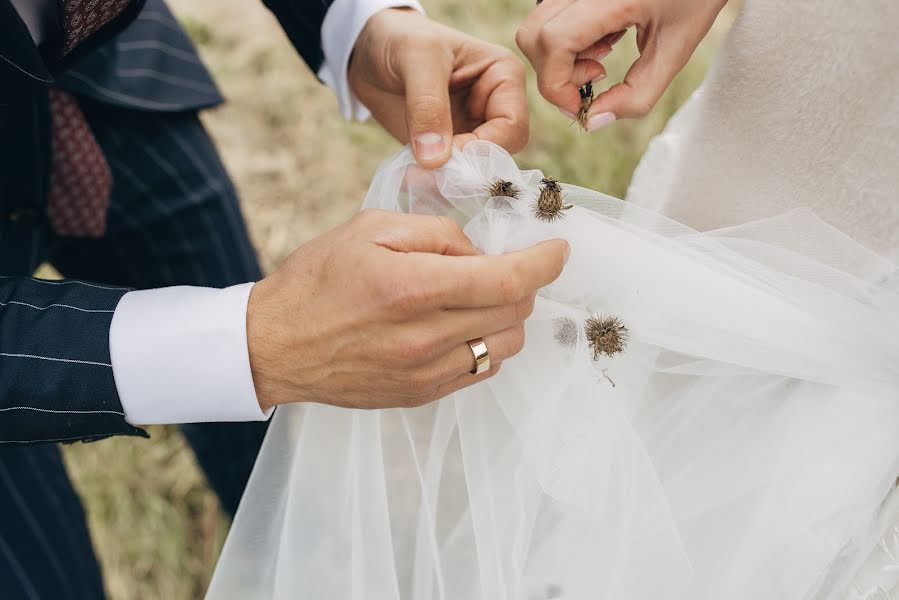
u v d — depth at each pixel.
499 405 1.18
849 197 0.95
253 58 3.13
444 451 1.22
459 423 1.19
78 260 1.91
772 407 1.12
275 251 2.80
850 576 1.07
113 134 1.77
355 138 2.96
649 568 1.10
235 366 1.06
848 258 0.98
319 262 1.01
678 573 1.09
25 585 1.39
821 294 1.00
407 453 1.26
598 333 1.06
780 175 1.01
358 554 1.17
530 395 1.12
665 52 1.04
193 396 1.09
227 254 1.92
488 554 1.14
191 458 2.38
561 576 1.17
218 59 3.14
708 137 1.08
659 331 1.07
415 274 0.93
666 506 1.08
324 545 1.21
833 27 0.87
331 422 1.21
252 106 3.05
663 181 1.43
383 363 1.01
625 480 1.09
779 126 0.97
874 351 0.99
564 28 0.99
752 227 1.03
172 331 1.05
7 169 1.52
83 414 1.10
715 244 1.04
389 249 0.98
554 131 2.74
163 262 1.92
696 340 1.06
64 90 1.57
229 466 1.98
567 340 1.10
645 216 1.08
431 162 1.13
